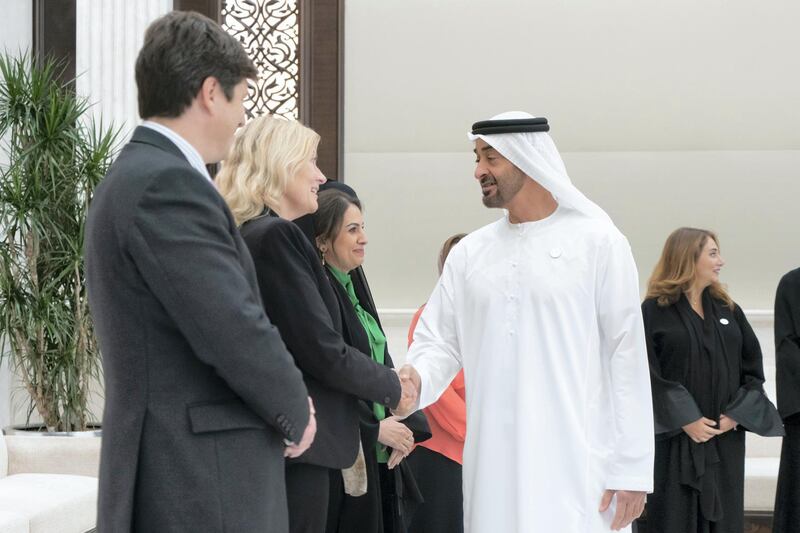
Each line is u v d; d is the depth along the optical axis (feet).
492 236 9.47
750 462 18.24
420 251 21.47
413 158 21.42
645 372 8.79
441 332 9.70
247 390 5.85
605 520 8.87
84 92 19.93
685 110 21.21
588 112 21.30
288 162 8.63
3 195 16.74
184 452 5.85
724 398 14.26
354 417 8.61
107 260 5.86
